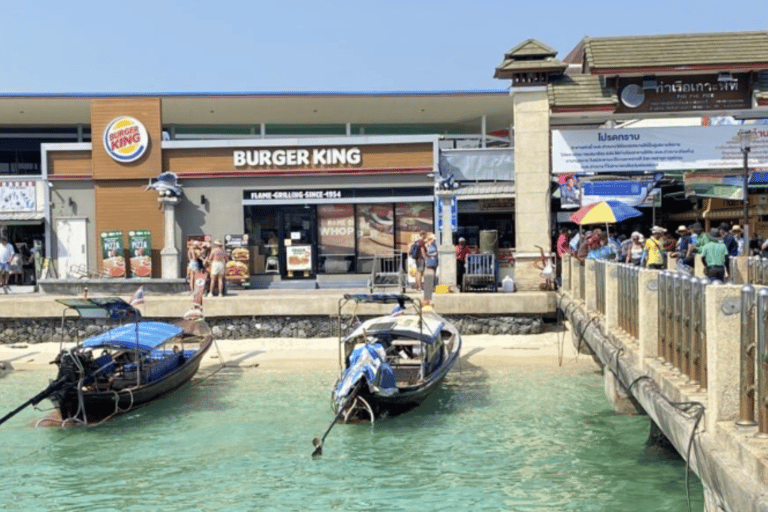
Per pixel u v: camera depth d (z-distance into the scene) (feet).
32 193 99.76
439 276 87.40
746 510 20.30
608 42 82.33
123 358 60.44
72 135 133.90
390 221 97.50
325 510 37.70
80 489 41.68
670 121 107.45
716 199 95.96
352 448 47.60
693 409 26.84
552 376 66.18
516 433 49.62
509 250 92.68
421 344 57.16
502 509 36.83
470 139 139.54
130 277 97.71
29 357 76.79
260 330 80.74
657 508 35.70
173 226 94.99
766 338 22.35
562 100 81.61
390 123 137.39
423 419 53.62
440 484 40.78
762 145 83.20
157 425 53.88
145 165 97.96
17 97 112.16
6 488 41.96
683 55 80.12
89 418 54.95
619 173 86.89
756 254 80.12
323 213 97.86
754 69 79.20
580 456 44.39
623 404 53.26
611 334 46.16
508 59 83.35
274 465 44.80
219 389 64.18
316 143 97.50
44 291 86.07
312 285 97.40
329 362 73.31
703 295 28.68
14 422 55.36
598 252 68.44
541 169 83.05
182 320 74.74
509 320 79.92
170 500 39.73
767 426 22.48
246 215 98.27
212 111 123.95
